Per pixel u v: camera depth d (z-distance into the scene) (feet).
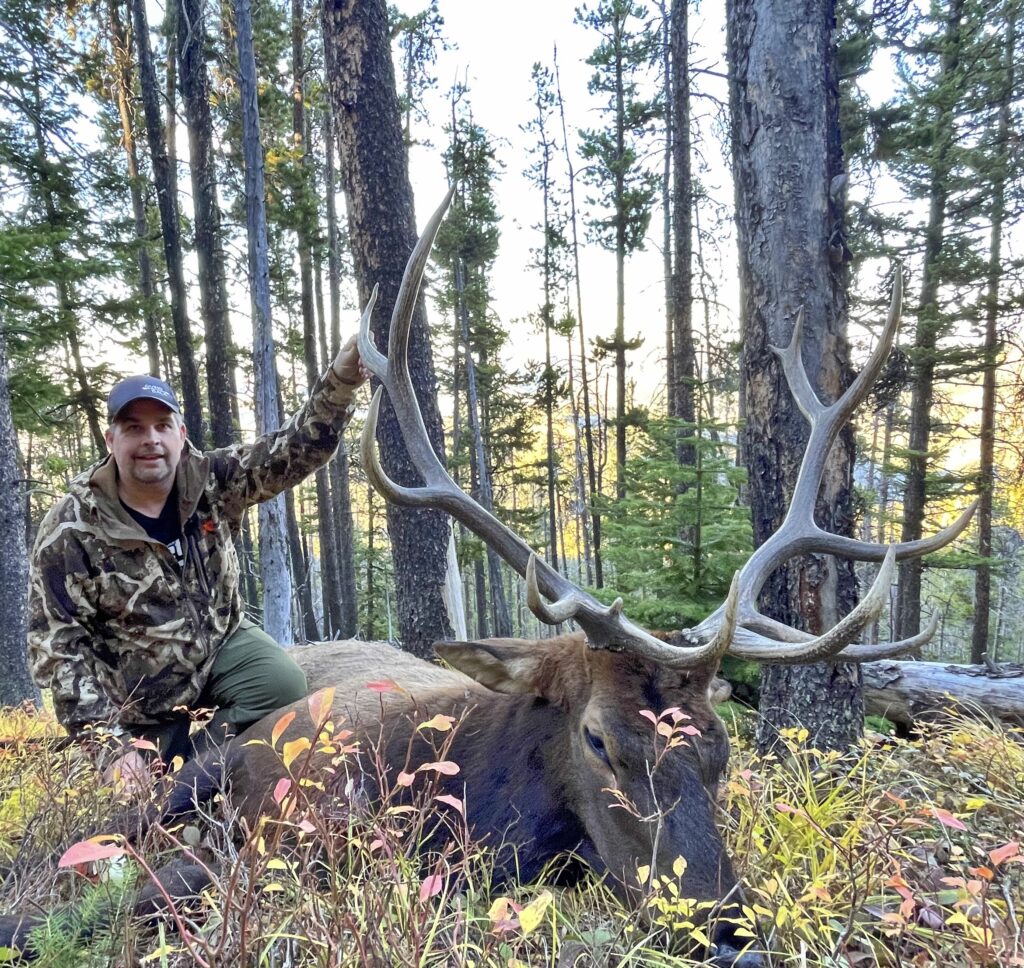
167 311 55.26
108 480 11.03
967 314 53.31
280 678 12.44
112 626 11.27
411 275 9.78
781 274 12.66
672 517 22.81
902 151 56.29
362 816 7.64
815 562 12.49
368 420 8.62
